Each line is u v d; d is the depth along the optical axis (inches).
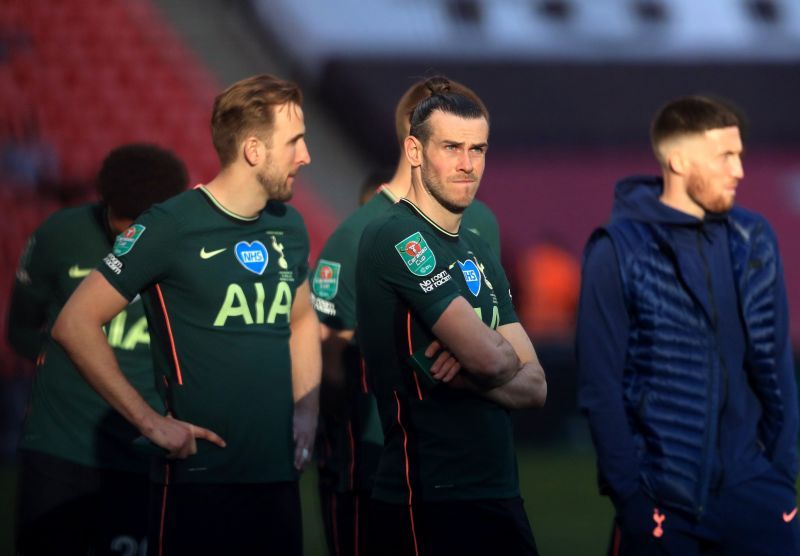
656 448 556.1
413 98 613.6
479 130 481.7
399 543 483.8
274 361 542.3
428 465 480.7
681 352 559.2
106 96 2368.4
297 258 566.9
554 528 1100.5
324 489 665.6
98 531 648.4
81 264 639.1
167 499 527.2
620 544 561.6
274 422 540.4
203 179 2325.3
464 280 491.5
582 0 2664.9
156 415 516.7
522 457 1620.3
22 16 2443.4
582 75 2549.2
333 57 2445.9
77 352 511.5
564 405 1692.9
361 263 493.7
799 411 586.2
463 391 482.3
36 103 2308.1
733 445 560.4
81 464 642.2
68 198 2137.1
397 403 489.1
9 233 1994.3
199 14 2559.1
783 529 559.2
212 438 523.5
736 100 2566.4
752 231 579.8
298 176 2329.0
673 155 576.7
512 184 2377.0
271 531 538.6
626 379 568.7
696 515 550.3
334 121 2459.4
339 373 636.1
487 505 482.0
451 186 481.4
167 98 2405.3
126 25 2495.1
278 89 532.7
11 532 1007.6
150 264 519.8
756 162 2511.1
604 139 2480.3
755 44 2672.2
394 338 487.2
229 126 531.8
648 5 2684.5
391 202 632.4
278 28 2504.9
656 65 2603.3
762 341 568.1
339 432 649.0
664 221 570.9
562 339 1721.2
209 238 529.7
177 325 527.5
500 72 2524.6
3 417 1528.1
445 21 2551.7
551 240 2271.2
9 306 670.5
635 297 563.2
